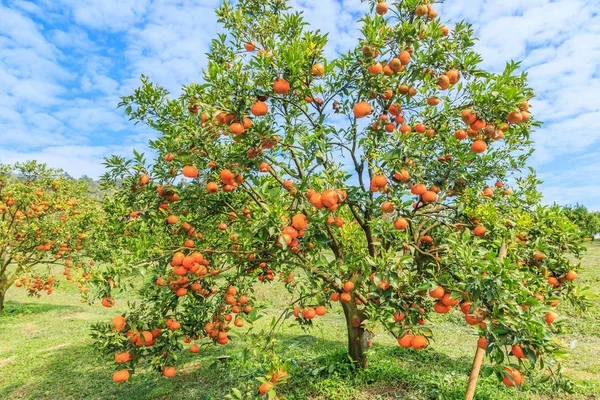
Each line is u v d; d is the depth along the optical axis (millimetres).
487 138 4336
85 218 13625
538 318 3268
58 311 14469
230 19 6395
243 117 4016
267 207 4027
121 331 4602
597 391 5566
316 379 6090
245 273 6238
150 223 5234
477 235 5273
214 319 5637
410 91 5082
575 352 7730
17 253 13516
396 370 6211
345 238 6277
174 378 7141
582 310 5305
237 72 4602
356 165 6121
